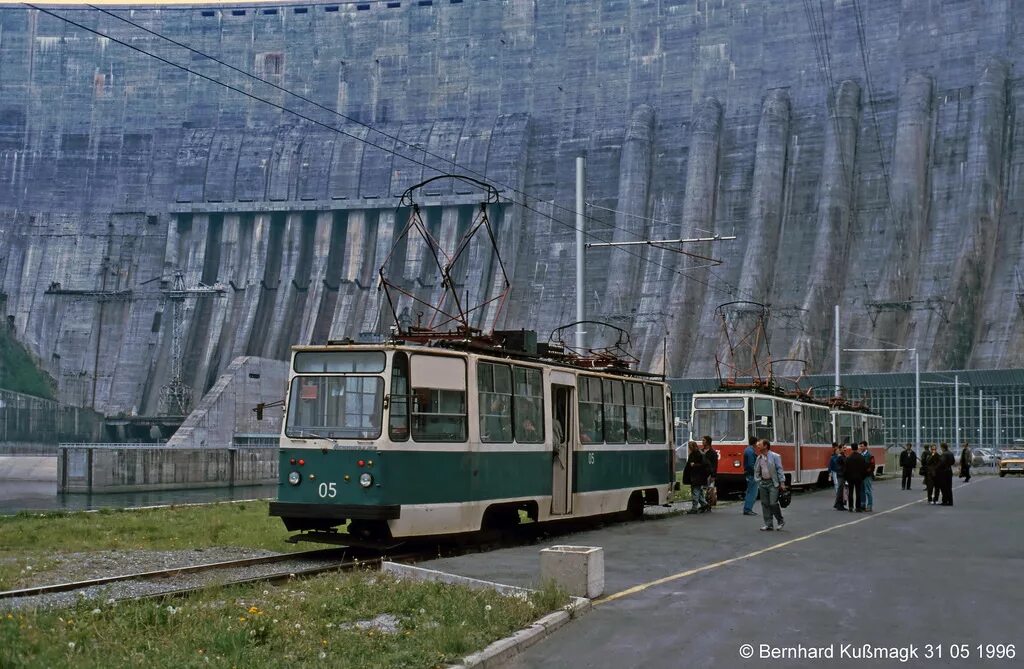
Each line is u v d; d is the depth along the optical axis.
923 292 159.12
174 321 187.38
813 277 164.12
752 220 172.62
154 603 13.48
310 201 196.62
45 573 19.03
